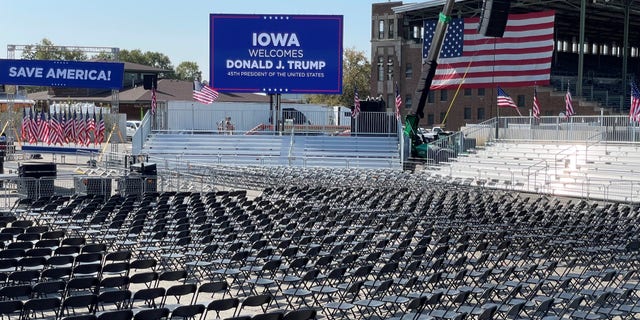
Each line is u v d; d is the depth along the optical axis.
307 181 35.22
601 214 23.14
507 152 41.94
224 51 49.38
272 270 15.26
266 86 49.47
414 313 12.74
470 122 74.94
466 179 34.94
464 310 12.45
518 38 41.91
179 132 49.72
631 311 12.53
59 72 46.50
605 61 83.38
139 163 34.22
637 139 37.16
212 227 20.09
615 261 17.73
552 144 40.78
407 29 80.44
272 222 21.41
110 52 47.91
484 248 17.33
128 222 22.36
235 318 10.38
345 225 21.75
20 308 10.93
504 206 27.00
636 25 77.00
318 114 61.53
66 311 13.20
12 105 56.62
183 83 90.25
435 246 18.11
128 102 84.31
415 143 46.41
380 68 81.75
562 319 12.89
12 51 47.34
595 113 58.50
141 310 10.91
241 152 47.00
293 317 10.91
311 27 48.91
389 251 17.92
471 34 43.84
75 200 25.02
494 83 43.00
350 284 13.84
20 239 17.48
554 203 28.45
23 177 29.53
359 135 48.12
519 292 14.20
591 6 63.81
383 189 32.38
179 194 27.25
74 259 14.83
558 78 68.00
